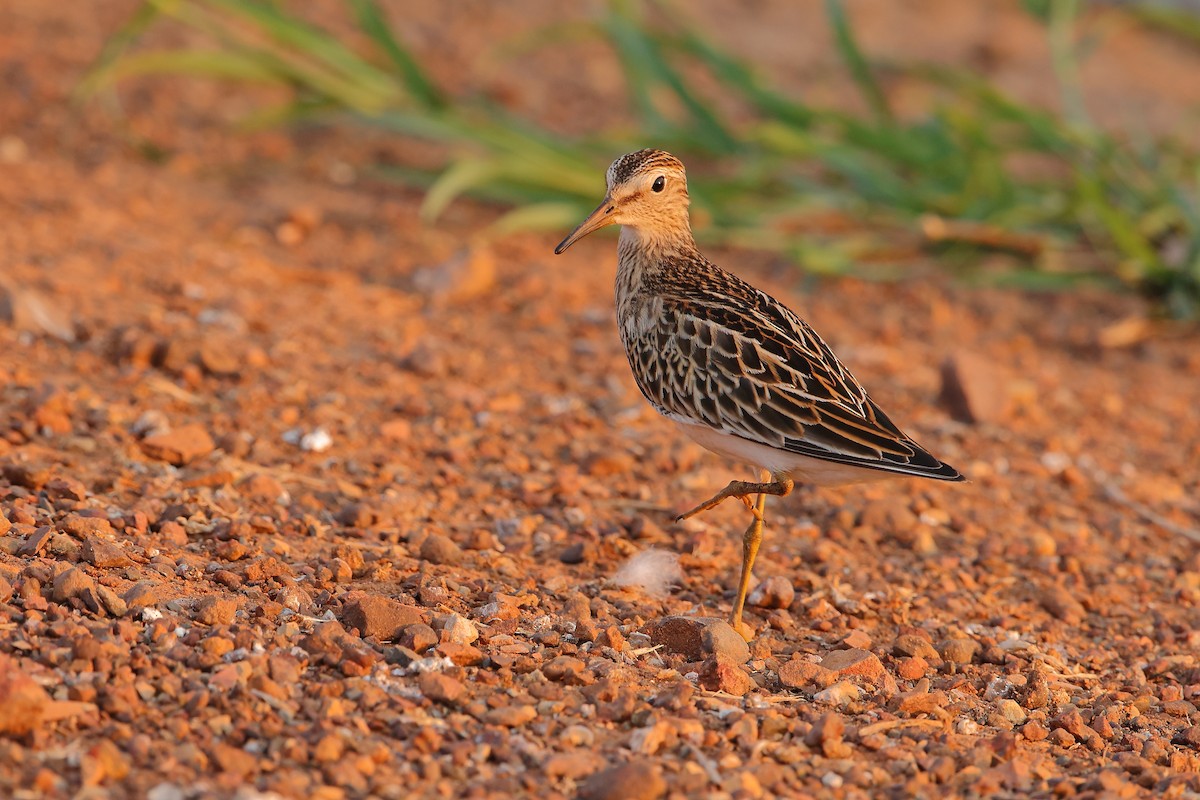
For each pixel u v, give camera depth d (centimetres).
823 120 1855
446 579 932
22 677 680
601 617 921
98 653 734
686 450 1227
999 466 1304
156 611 809
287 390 1229
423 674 770
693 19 2616
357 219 1784
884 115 1872
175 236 1620
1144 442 1392
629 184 1031
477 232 1794
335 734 699
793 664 856
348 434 1176
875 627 980
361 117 1873
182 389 1218
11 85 2038
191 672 742
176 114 2047
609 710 766
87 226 1575
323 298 1493
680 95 1894
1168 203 1758
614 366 1418
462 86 2230
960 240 1777
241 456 1107
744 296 998
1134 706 879
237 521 977
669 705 784
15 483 980
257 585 884
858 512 1159
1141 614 1051
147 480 1029
